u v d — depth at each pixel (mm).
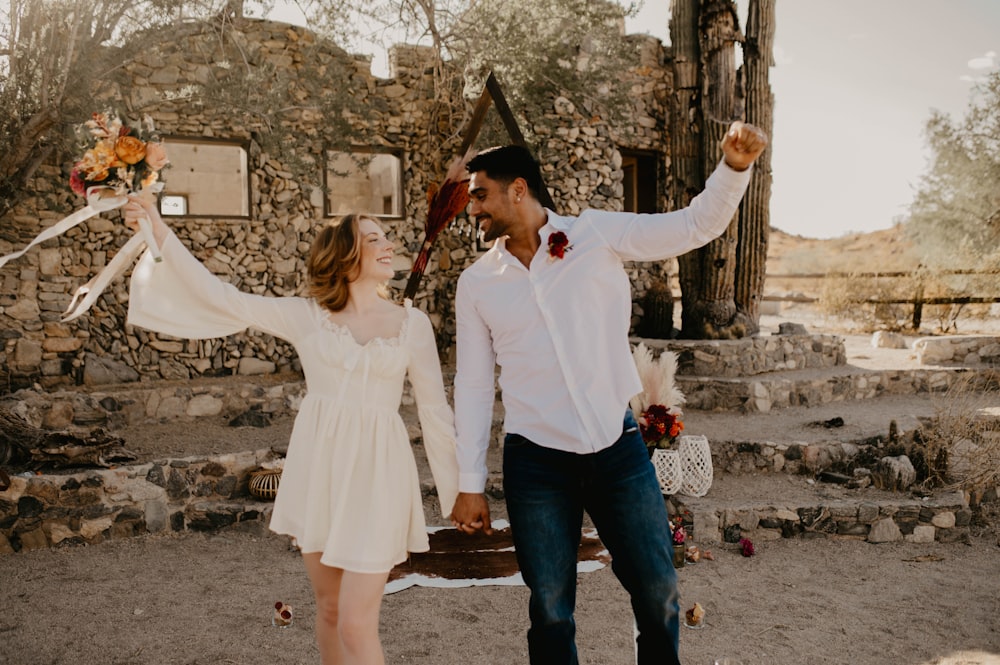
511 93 8805
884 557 5363
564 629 2549
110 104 7199
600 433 2543
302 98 8992
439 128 9812
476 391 2783
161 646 3887
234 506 5719
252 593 4598
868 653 3916
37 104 6500
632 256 2637
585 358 2562
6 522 5254
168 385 8062
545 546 2545
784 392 8734
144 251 2670
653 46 10984
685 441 6070
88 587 4660
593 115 10281
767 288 22734
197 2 7164
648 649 2541
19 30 6285
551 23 8711
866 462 6734
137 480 5609
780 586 4832
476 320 2783
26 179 6844
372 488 2633
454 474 2854
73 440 5754
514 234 2693
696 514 5609
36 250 8047
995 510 6180
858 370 9641
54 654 3785
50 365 8078
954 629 4207
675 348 9438
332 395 2691
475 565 5027
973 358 10430
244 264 8953
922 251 16453
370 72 9500
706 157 10141
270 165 9023
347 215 2828
